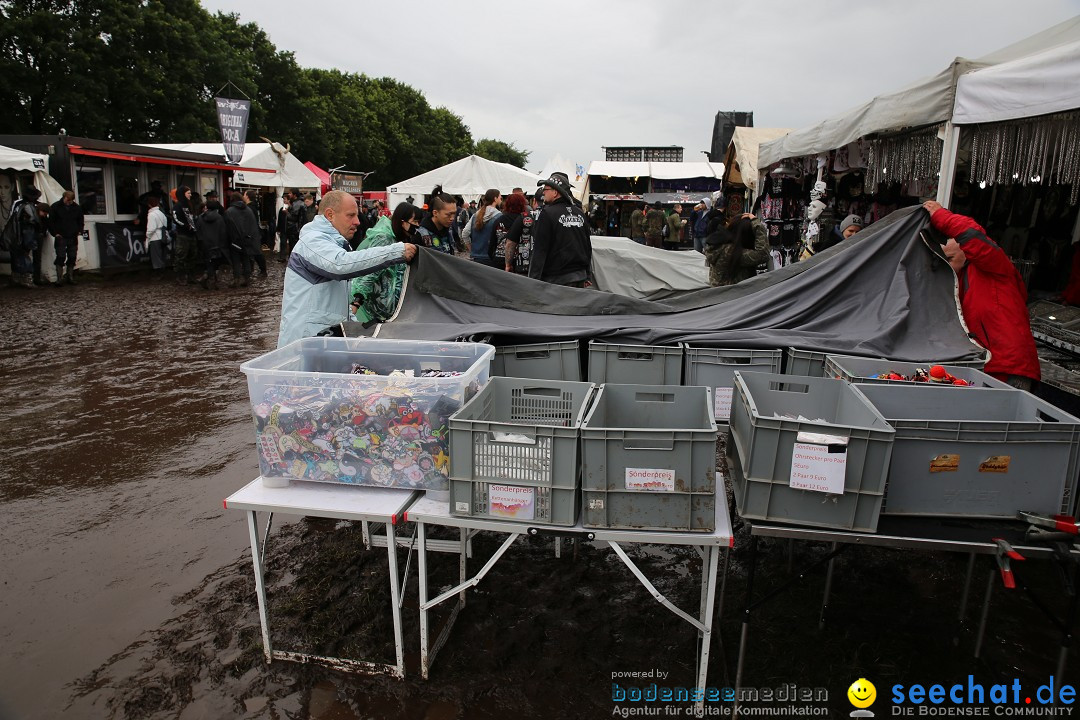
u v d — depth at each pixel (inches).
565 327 151.7
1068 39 187.6
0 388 253.6
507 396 119.6
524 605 125.4
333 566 138.5
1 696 101.3
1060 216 248.7
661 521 92.4
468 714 98.5
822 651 112.5
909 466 93.3
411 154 2063.2
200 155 633.0
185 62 1031.0
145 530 151.0
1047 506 92.6
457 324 153.6
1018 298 141.7
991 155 188.4
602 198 823.7
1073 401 142.5
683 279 299.1
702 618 109.8
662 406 114.8
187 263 529.7
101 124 927.0
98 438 205.0
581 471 94.6
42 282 492.4
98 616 120.4
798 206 378.9
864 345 142.6
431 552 144.6
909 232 156.6
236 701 100.9
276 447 104.5
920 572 136.2
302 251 140.8
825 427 88.1
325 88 1696.6
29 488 171.3
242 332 359.6
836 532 90.3
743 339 144.1
